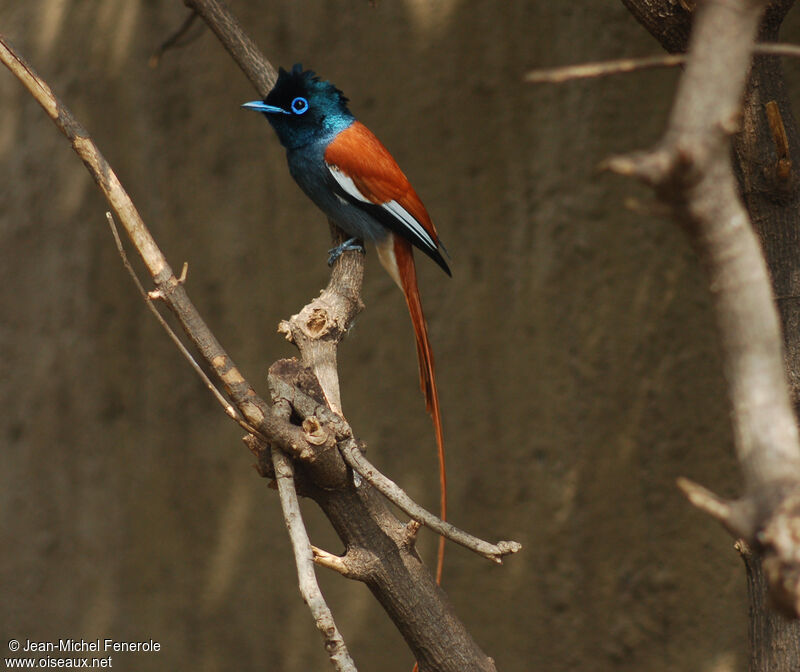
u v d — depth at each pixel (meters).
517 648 10.82
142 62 13.89
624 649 10.12
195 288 13.48
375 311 11.89
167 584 13.71
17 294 15.22
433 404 6.07
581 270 10.45
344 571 4.61
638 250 10.10
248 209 12.98
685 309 9.80
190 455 13.53
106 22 14.35
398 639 11.79
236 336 13.13
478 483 11.12
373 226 8.00
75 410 14.66
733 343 2.08
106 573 14.31
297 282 12.57
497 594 10.98
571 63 10.44
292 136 8.09
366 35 11.88
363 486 4.70
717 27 1.91
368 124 11.87
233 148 13.11
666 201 2.04
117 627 14.14
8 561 15.24
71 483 14.69
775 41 5.14
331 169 7.94
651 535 9.98
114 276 14.24
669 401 9.87
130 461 14.10
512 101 10.88
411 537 4.72
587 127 10.34
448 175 11.30
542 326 10.72
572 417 10.50
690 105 1.94
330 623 3.90
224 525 13.21
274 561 12.77
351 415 12.05
